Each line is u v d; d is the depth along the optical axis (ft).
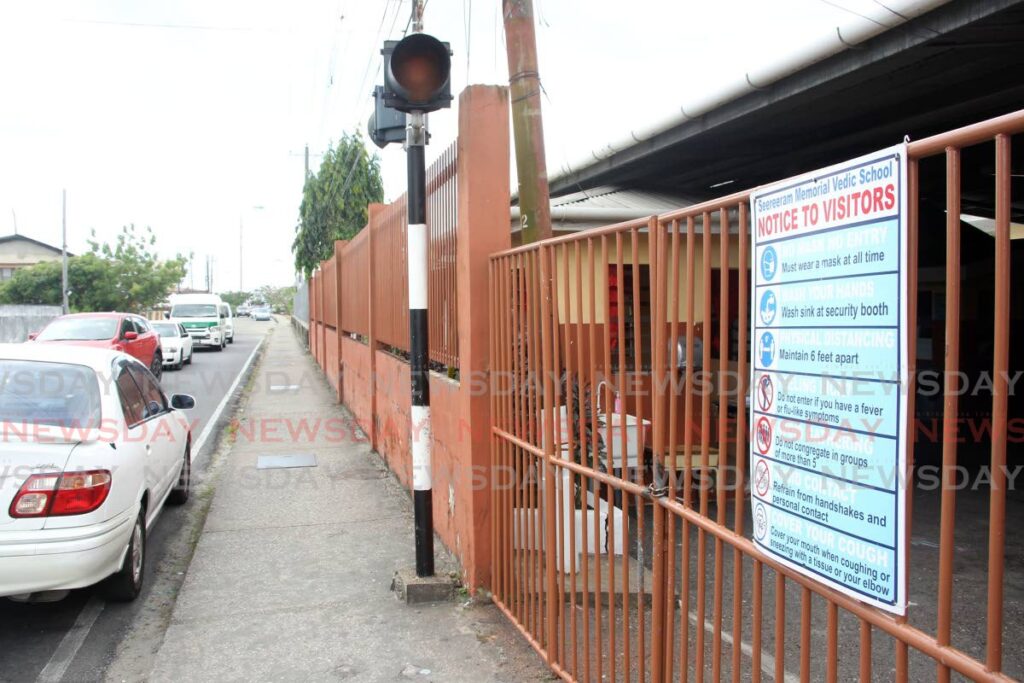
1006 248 5.31
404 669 13.44
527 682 12.91
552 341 12.94
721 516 8.57
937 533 20.72
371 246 33.22
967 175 23.71
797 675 13.16
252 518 22.94
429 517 16.94
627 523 10.65
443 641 14.52
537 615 13.76
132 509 15.89
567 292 12.17
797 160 31.04
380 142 17.93
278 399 51.39
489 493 16.29
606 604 14.66
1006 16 16.21
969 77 21.01
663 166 31.63
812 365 6.97
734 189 36.40
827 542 6.83
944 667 5.74
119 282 141.79
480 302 16.28
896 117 24.99
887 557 6.14
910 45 18.10
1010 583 17.03
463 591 16.76
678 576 17.56
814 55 19.81
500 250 16.33
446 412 19.01
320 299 71.61
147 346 58.95
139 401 19.51
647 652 13.37
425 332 16.94
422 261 16.79
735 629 8.31
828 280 6.73
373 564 18.85
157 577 18.34
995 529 5.37
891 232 6.03
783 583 7.61
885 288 6.10
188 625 15.31
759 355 7.82
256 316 263.29
